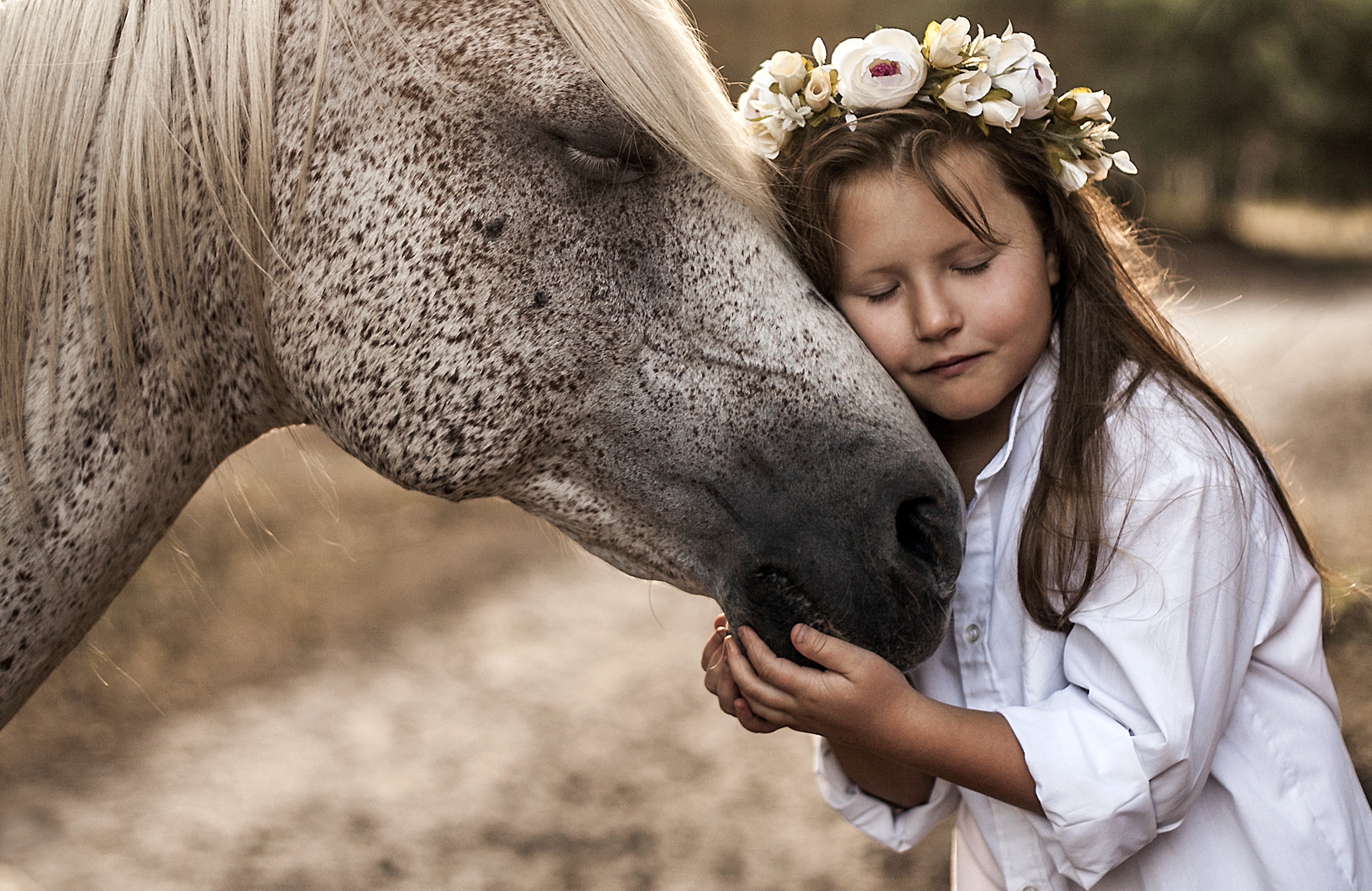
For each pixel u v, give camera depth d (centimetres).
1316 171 2091
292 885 307
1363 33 1848
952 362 145
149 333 145
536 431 147
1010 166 143
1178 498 136
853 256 146
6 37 140
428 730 409
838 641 137
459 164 141
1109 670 136
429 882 311
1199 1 1762
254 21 142
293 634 481
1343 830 141
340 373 147
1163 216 2038
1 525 140
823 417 145
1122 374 147
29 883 277
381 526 624
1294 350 916
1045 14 1791
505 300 142
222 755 383
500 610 536
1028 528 141
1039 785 132
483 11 142
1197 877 140
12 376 138
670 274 145
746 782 371
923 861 317
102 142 140
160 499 152
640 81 138
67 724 389
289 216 146
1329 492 500
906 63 140
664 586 574
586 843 333
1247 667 144
